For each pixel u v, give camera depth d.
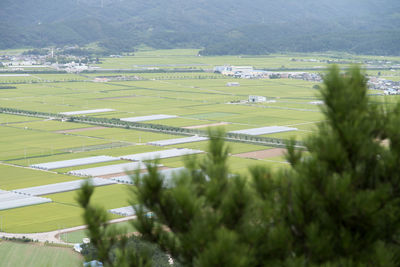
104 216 32.44
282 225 29.98
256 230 29.39
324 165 30.08
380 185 29.48
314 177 29.48
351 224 29.39
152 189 30.28
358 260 28.78
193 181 30.83
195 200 29.03
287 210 30.23
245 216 29.59
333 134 30.59
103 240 31.84
